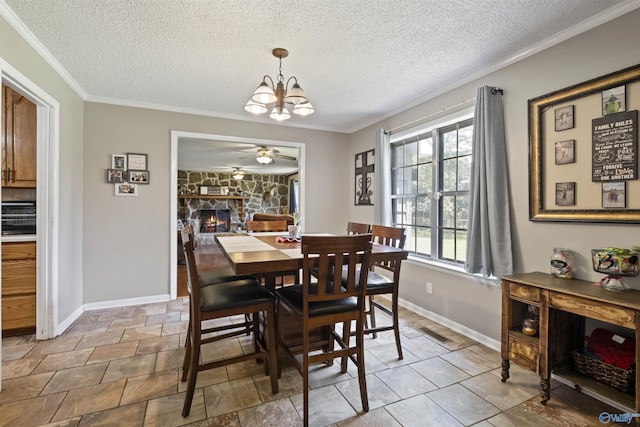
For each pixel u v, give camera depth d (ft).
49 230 8.25
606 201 5.86
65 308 9.13
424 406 5.66
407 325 9.50
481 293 8.30
